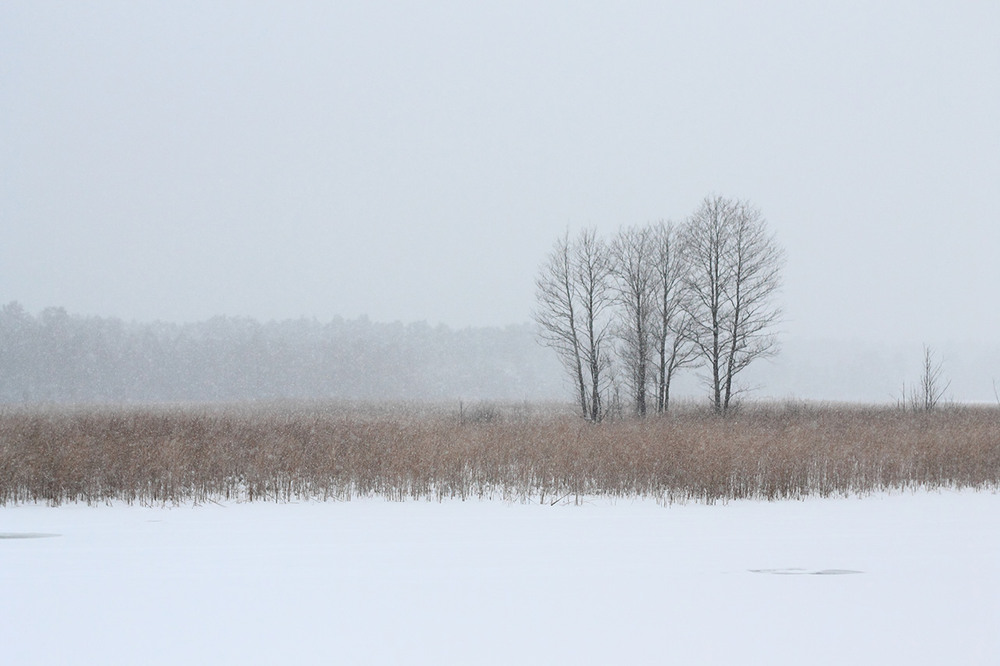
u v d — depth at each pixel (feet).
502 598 31.30
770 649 25.43
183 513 52.85
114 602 30.55
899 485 68.54
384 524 48.85
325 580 34.12
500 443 68.23
